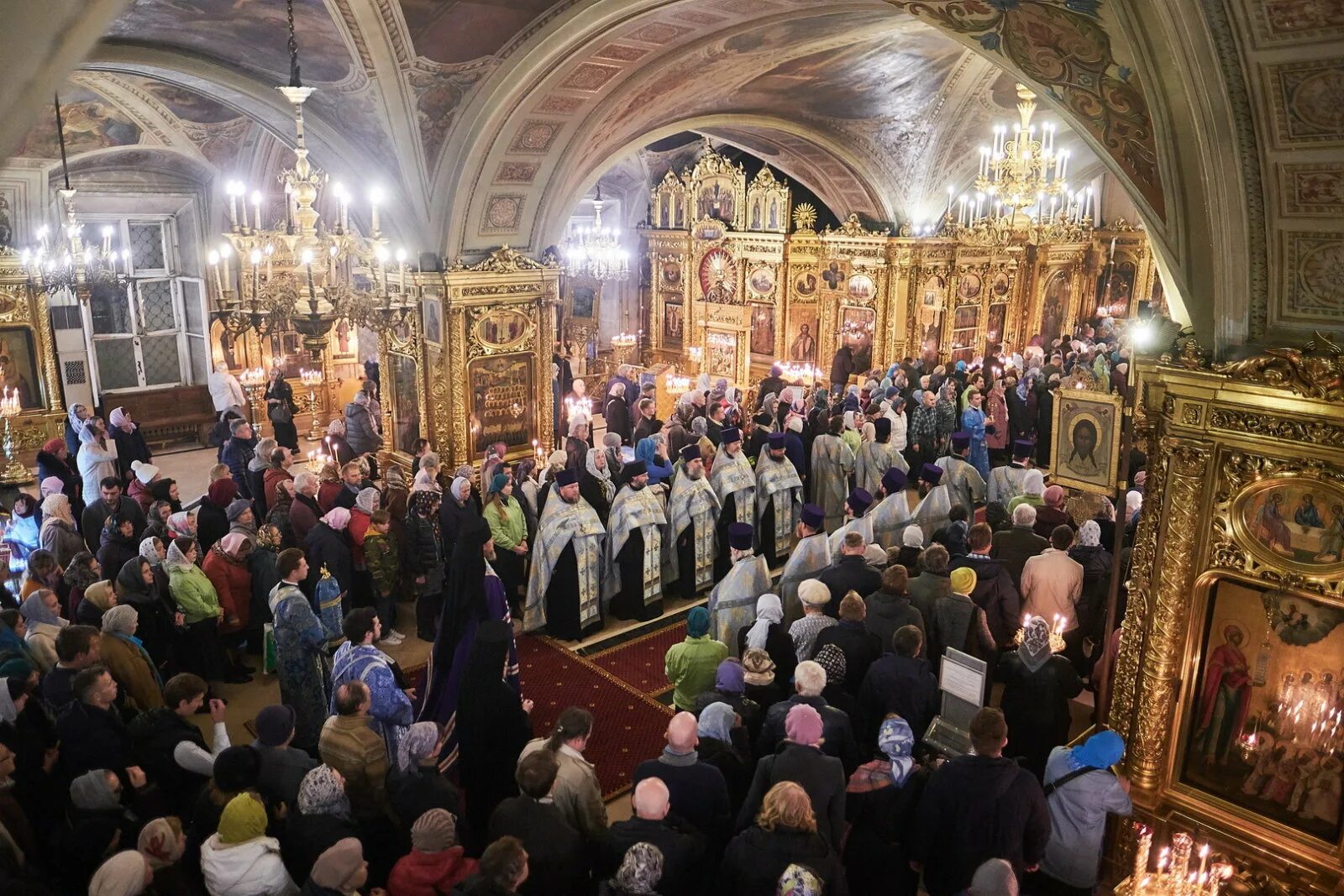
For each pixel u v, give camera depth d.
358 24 9.23
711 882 4.62
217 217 16.80
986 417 15.75
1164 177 4.84
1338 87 3.83
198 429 17.83
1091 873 5.34
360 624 5.95
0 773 4.68
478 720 5.55
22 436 14.93
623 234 23.67
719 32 10.91
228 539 8.31
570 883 4.30
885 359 19.67
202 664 8.05
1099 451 8.82
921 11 5.36
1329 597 4.80
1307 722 5.00
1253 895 5.20
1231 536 5.06
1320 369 4.48
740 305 20.80
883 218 19.06
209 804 4.46
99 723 5.25
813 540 8.23
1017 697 6.00
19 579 9.23
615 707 8.25
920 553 7.86
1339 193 4.16
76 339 16.42
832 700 5.76
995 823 4.51
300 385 18.12
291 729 5.00
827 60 13.22
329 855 3.72
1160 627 5.35
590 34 10.06
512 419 14.21
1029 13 4.86
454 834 4.17
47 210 14.99
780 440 11.05
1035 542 8.16
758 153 18.47
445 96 11.09
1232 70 4.06
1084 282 24.50
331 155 12.25
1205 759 5.41
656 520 9.73
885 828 4.92
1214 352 5.02
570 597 9.37
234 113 14.82
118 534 8.12
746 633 6.97
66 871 4.50
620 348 22.77
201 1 8.66
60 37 1.31
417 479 9.54
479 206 12.67
